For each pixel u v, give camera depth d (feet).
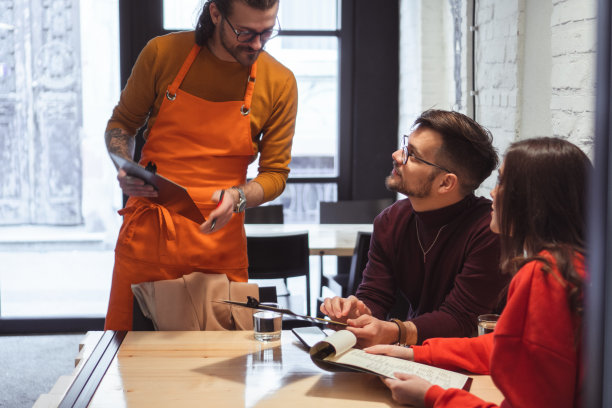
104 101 15.21
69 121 15.12
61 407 4.20
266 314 5.73
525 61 10.07
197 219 5.85
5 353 13.46
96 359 5.10
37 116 15.02
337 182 16.80
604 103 2.21
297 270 11.39
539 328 3.67
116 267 6.64
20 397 11.07
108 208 15.51
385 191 16.72
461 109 12.92
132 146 6.63
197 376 4.80
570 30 8.37
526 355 3.72
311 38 16.44
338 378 4.81
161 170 6.54
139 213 6.48
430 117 6.10
